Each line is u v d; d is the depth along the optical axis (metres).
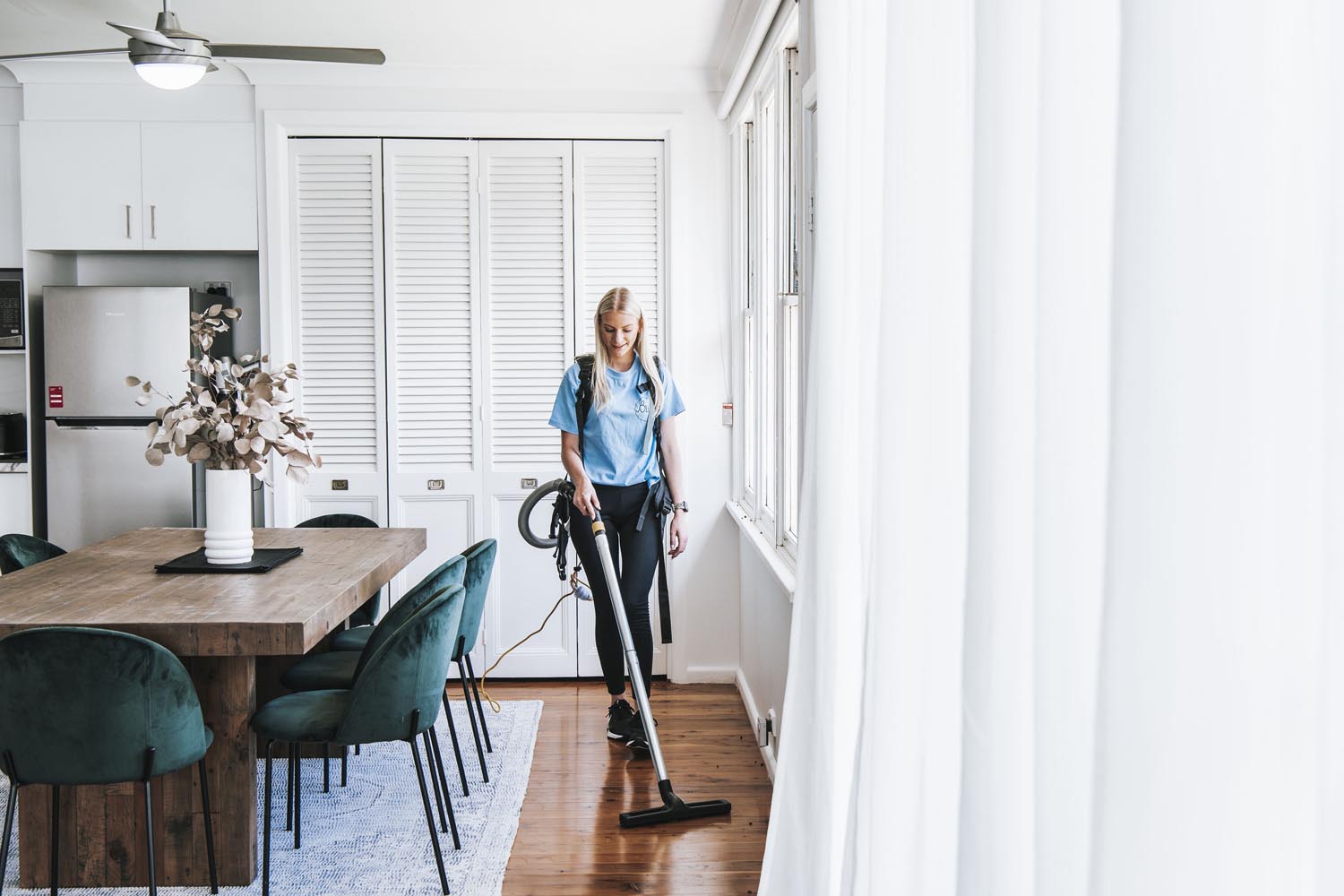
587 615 4.60
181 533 3.72
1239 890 0.59
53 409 4.30
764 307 3.85
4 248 4.44
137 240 4.38
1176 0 0.61
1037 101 0.93
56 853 2.37
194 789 2.61
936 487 1.16
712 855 2.82
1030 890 0.93
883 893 1.23
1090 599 0.78
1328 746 0.53
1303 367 0.58
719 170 4.46
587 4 3.64
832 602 1.77
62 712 2.18
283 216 4.42
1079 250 0.78
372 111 4.41
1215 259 0.59
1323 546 0.53
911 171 1.20
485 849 2.84
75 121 4.35
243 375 3.09
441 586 2.80
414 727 2.53
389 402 4.50
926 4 1.18
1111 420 0.66
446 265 4.49
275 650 2.37
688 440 4.48
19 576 2.90
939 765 1.17
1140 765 0.63
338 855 2.80
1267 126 0.58
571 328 4.51
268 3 3.62
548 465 4.55
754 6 3.57
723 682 4.56
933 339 1.17
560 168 4.48
